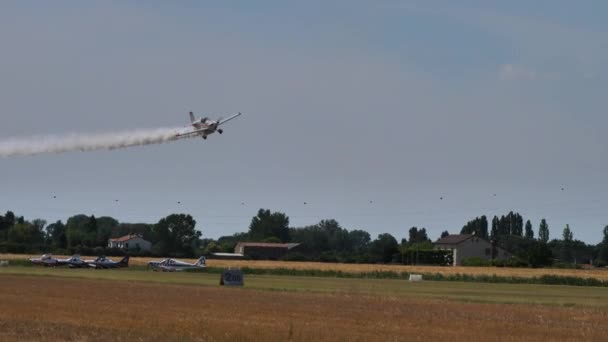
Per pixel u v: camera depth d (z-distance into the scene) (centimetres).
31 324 3631
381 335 3475
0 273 9788
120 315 4188
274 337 3272
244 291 6925
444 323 4122
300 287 8200
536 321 4391
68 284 7381
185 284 8125
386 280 11262
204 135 7725
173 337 3216
